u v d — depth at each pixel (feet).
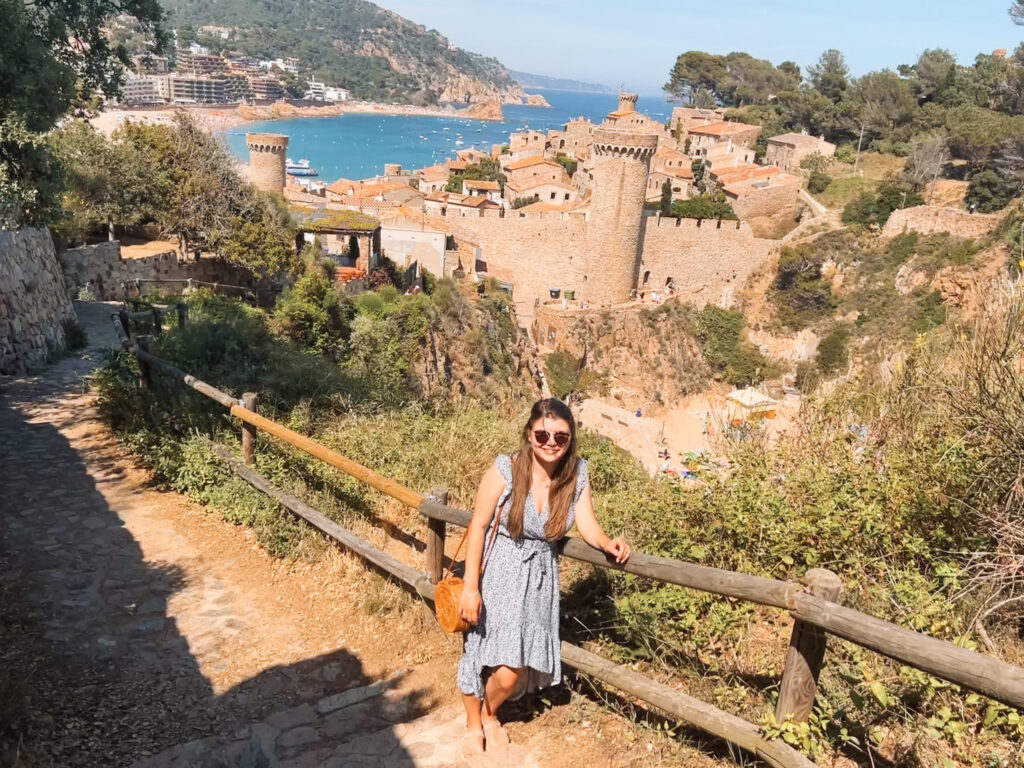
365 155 561.84
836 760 9.57
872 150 287.69
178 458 23.43
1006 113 295.28
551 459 9.72
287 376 30.60
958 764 9.45
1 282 41.29
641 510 17.21
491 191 263.08
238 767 10.91
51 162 30.45
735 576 8.94
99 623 15.57
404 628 14.88
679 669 12.05
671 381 169.68
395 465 22.47
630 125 294.66
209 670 13.96
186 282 93.86
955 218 176.14
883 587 12.86
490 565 10.26
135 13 36.27
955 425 15.57
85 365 44.24
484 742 10.94
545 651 10.44
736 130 308.81
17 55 27.66
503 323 146.00
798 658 8.63
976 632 11.46
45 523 20.53
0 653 14.02
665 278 187.11
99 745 11.55
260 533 19.36
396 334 94.38
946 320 19.20
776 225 236.22
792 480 16.57
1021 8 211.61
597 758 10.52
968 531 13.75
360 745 11.18
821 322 181.27
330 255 136.98
